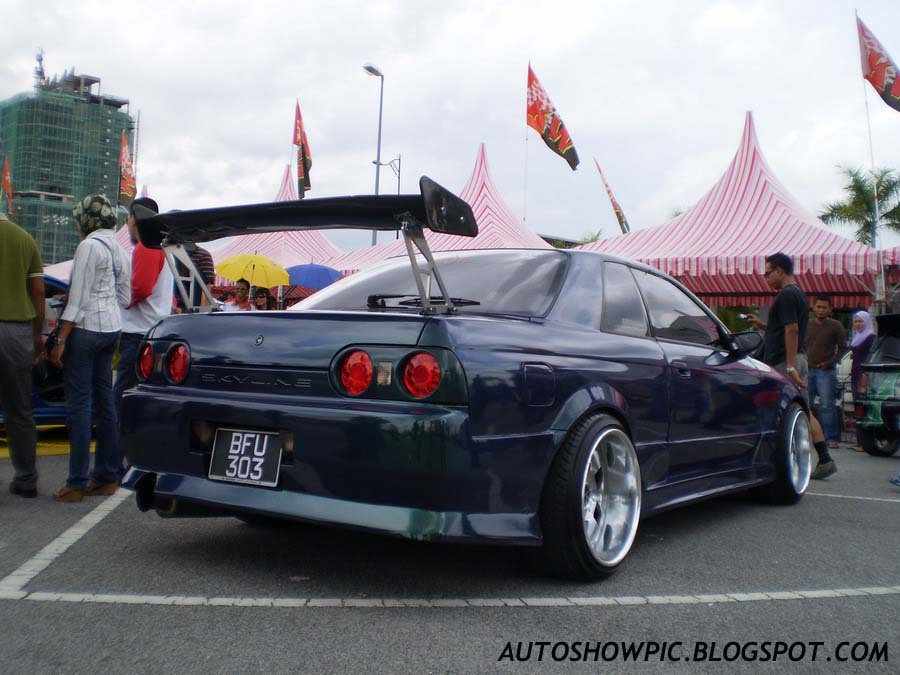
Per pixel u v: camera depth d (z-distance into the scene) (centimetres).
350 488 236
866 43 1128
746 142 1252
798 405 467
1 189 2358
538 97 1519
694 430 353
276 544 315
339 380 243
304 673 188
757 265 1070
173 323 293
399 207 245
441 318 238
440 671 192
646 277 362
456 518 229
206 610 232
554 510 261
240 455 259
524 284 304
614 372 294
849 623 239
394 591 255
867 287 1202
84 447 395
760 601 259
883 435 759
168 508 291
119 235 1545
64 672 185
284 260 1489
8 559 284
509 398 242
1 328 382
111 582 258
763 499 460
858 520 409
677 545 340
